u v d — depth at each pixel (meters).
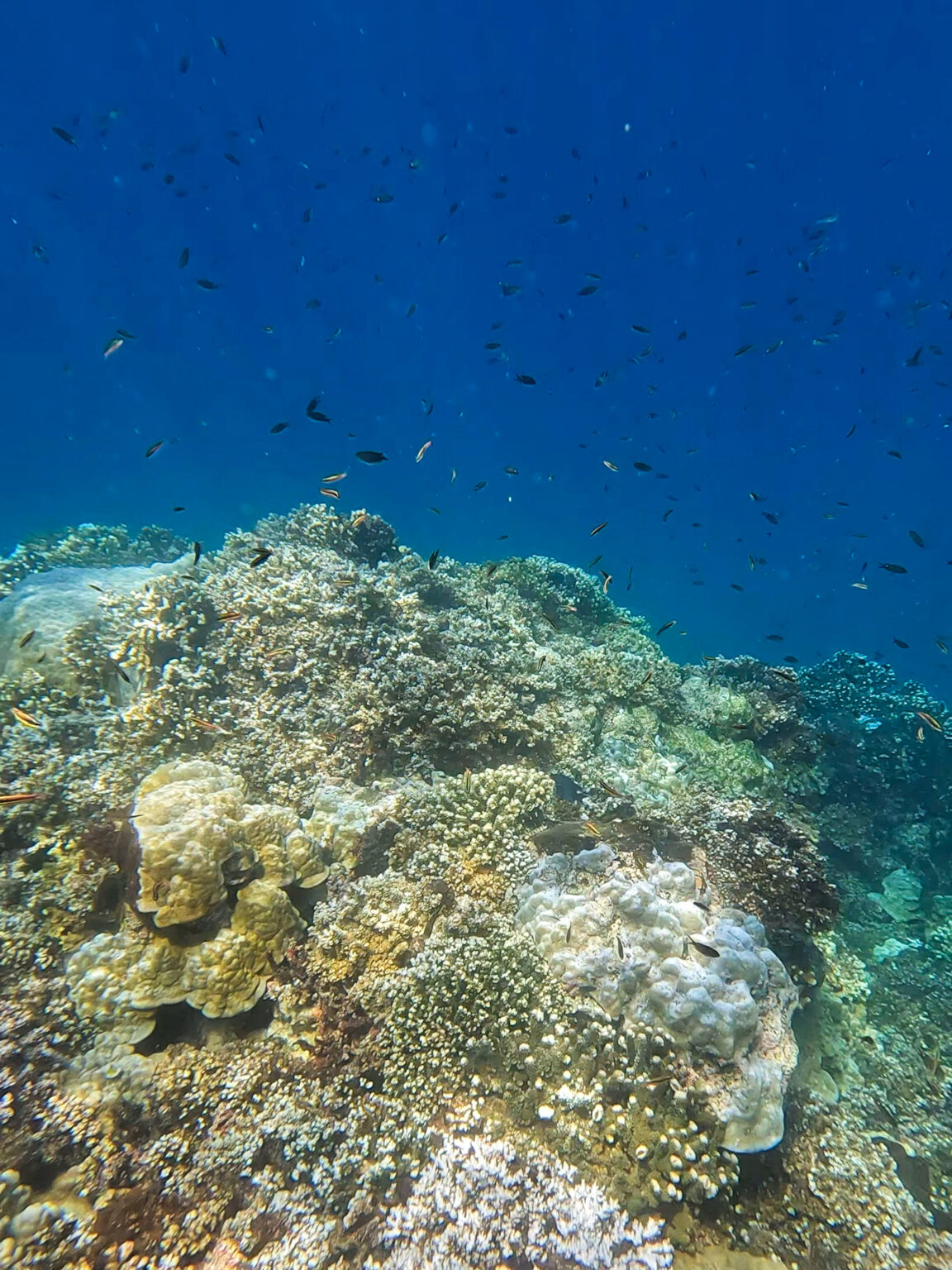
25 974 1.20
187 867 1.12
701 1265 0.93
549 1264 0.87
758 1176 1.03
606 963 1.13
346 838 1.41
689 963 1.14
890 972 1.67
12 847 1.45
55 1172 0.98
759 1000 1.13
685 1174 0.95
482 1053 1.05
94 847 1.35
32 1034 1.08
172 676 1.72
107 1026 1.10
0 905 1.31
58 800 1.49
